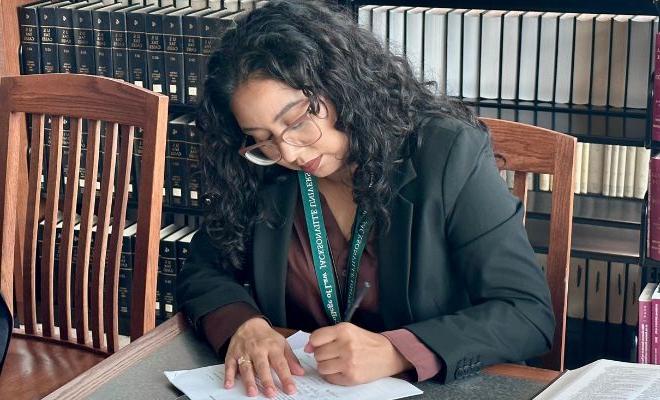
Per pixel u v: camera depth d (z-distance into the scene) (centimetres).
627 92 278
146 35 299
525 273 164
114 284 204
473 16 284
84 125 312
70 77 202
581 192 295
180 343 165
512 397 144
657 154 264
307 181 174
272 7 159
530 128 183
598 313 300
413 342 150
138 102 194
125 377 153
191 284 178
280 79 153
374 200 165
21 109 207
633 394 132
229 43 158
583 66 279
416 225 167
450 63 289
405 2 287
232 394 146
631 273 292
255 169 175
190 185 309
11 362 208
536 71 284
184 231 324
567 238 182
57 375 203
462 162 167
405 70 171
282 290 174
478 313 158
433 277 168
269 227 175
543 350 162
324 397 143
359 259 170
